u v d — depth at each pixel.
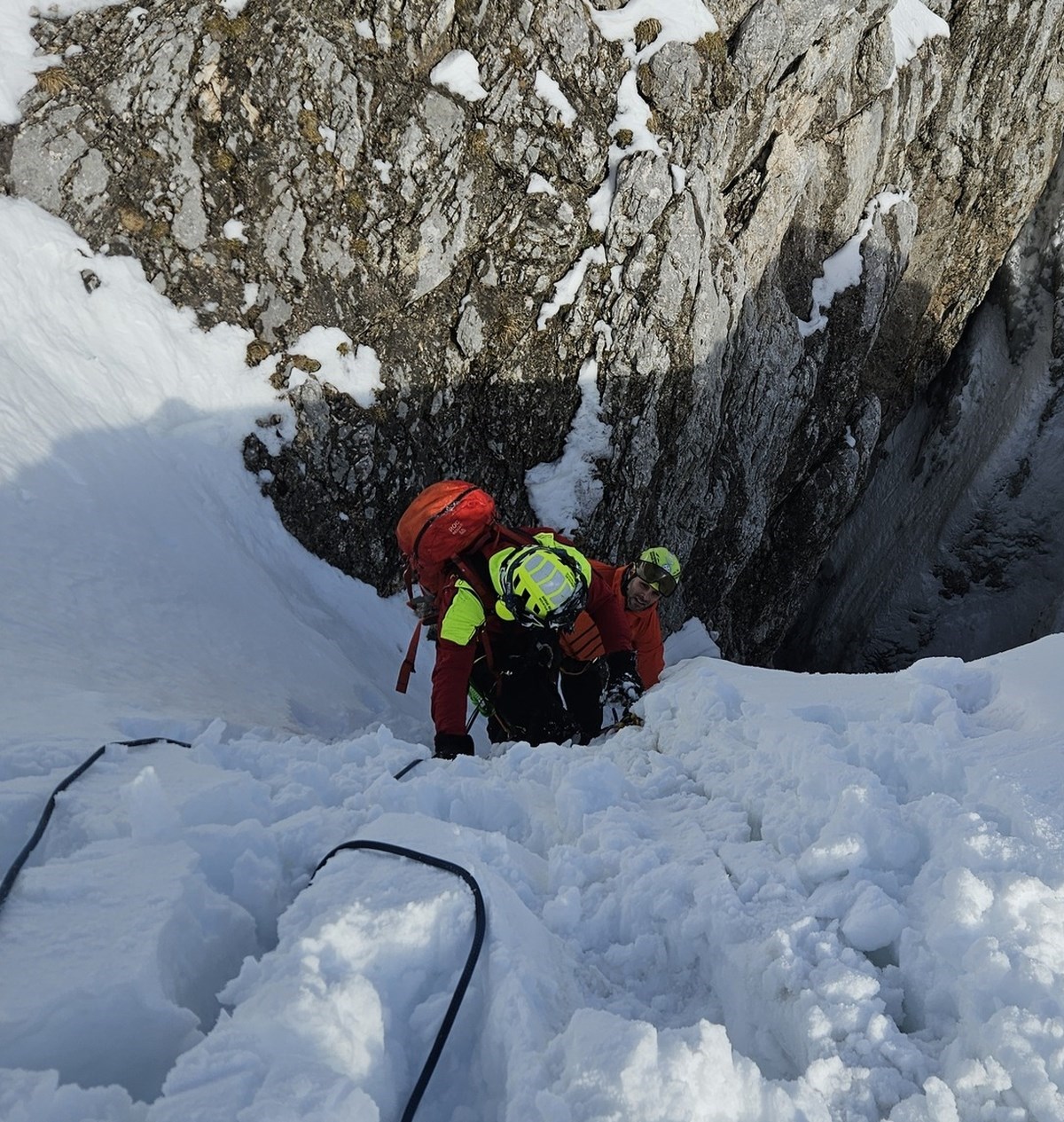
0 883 1.89
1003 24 10.83
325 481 7.16
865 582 14.63
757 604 12.15
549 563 3.61
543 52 7.39
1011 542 13.40
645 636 4.75
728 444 9.84
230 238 6.90
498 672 4.02
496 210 7.52
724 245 8.55
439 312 7.61
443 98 7.20
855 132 9.88
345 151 6.99
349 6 6.92
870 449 11.82
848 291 10.51
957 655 13.95
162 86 6.60
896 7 10.23
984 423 13.41
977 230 12.26
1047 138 11.80
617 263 7.91
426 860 1.93
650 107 7.84
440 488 3.97
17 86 6.45
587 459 8.23
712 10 8.01
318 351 7.13
